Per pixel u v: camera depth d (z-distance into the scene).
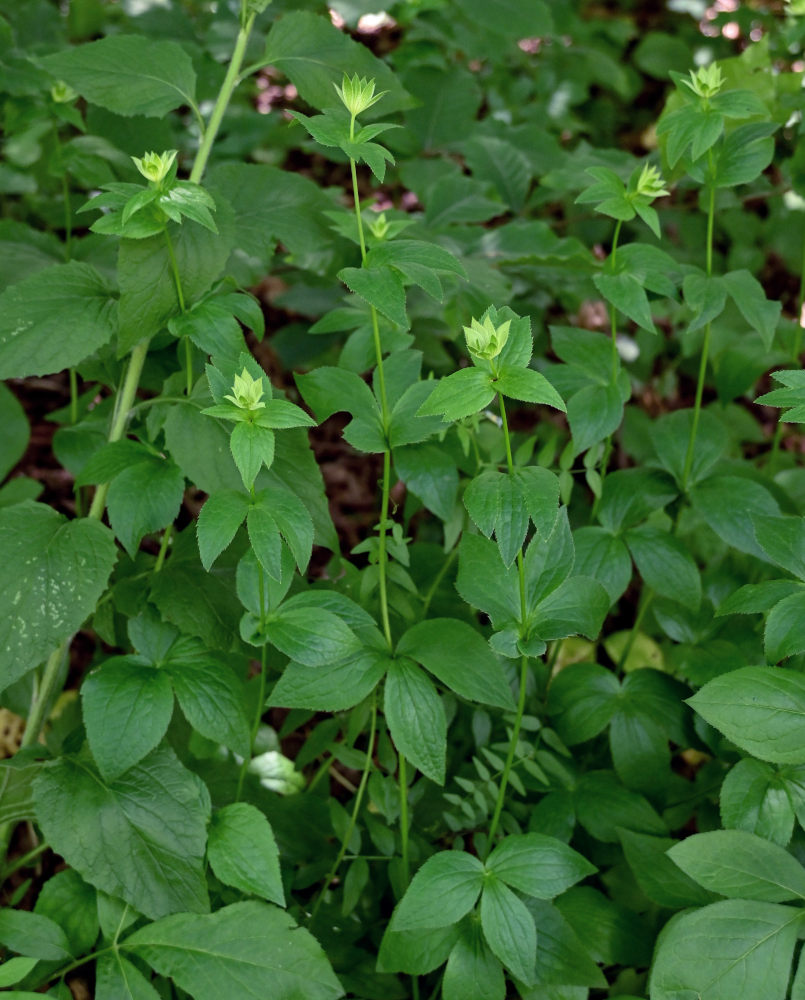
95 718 0.77
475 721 0.93
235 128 1.37
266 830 0.81
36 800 0.79
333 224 0.97
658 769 0.89
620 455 1.38
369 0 1.26
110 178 1.04
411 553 1.00
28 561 0.79
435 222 1.22
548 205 1.57
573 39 1.76
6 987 0.78
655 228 0.86
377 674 0.79
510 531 0.73
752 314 0.89
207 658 0.82
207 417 0.83
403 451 0.89
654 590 0.96
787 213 1.33
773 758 0.76
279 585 0.79
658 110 1.85
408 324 0.76
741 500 0.92
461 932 0.81
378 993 0.85
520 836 0.80
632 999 0.80
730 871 0.78
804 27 1.06
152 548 1.11
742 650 0.94
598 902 0.86
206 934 0.79
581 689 0.91
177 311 0.83
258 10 0.90
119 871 0.78
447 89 1.35
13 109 1.04
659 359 1.46
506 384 0.71
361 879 0.85
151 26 1.33
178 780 0.81
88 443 0.98
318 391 0.84
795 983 0.75
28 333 0.81
